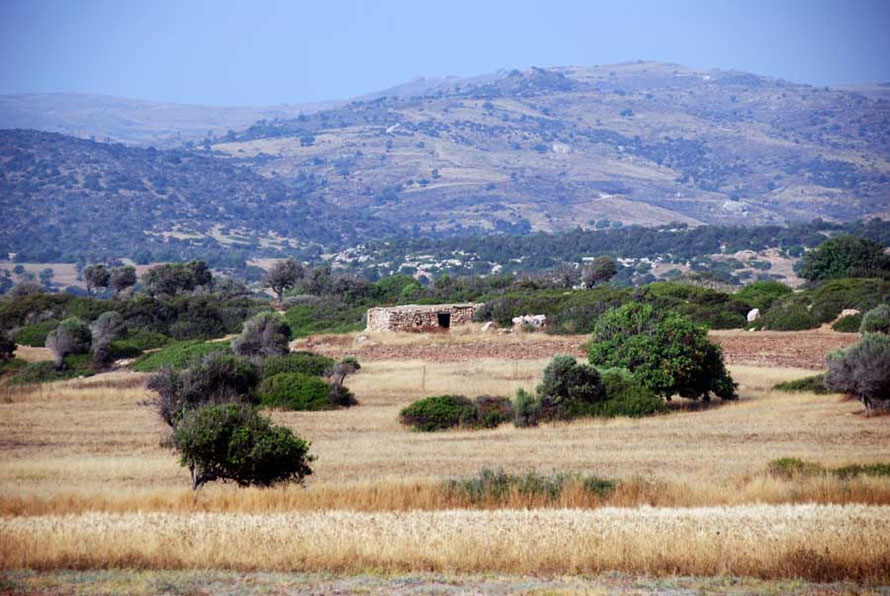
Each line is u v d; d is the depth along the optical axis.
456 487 75.31
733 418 114.62
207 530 61.56
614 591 51.97
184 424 81.19
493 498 73.44
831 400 123.44
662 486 74.69
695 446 96.12
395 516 65.88
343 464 89.88
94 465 91.12
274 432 81.44
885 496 71.56
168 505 73.12
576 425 114.75
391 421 118.94
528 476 77.06
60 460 94.81
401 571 56.34
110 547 58.88
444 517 65.25
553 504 72.62
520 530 60.66
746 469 83.00
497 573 55.94
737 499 72.44
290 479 81.31
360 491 75.12
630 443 99.38
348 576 55.31
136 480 85.06
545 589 52.25
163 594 51.97
